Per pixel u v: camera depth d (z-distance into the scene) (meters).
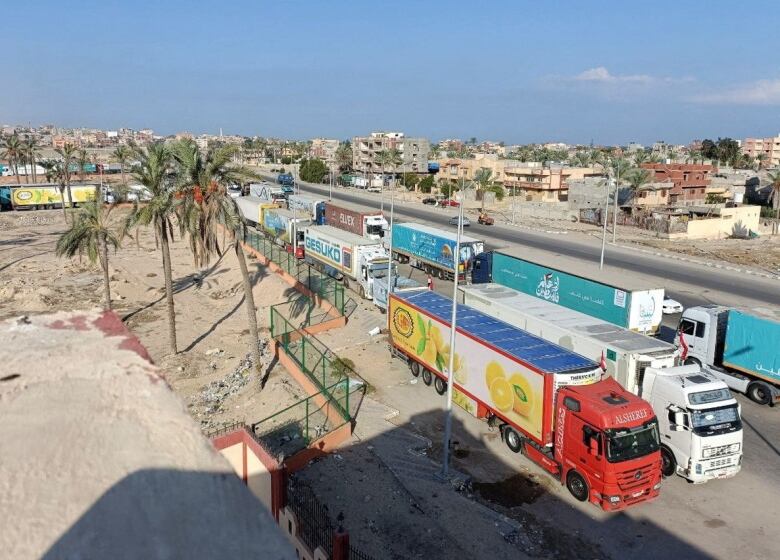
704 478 19.11
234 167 28.94
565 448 18.72
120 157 62.09
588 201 92.81
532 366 19.67
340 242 44.91
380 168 140.50
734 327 25.59
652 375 20.25
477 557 16.19
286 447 21.86
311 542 15.86
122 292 49.09
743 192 103.81
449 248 46.81
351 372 28.53
